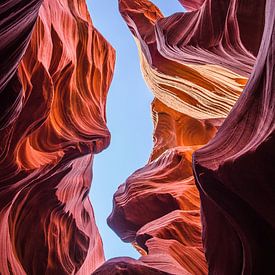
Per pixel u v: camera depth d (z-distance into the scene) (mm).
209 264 7008
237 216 6105
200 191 6914
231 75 13555
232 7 11109
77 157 12266
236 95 14797
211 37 12203
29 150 10305
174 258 13188
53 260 12273
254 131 6020
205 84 15430
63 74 12617
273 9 6016
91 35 15219
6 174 9328
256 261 6031
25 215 11609
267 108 5676
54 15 12500
